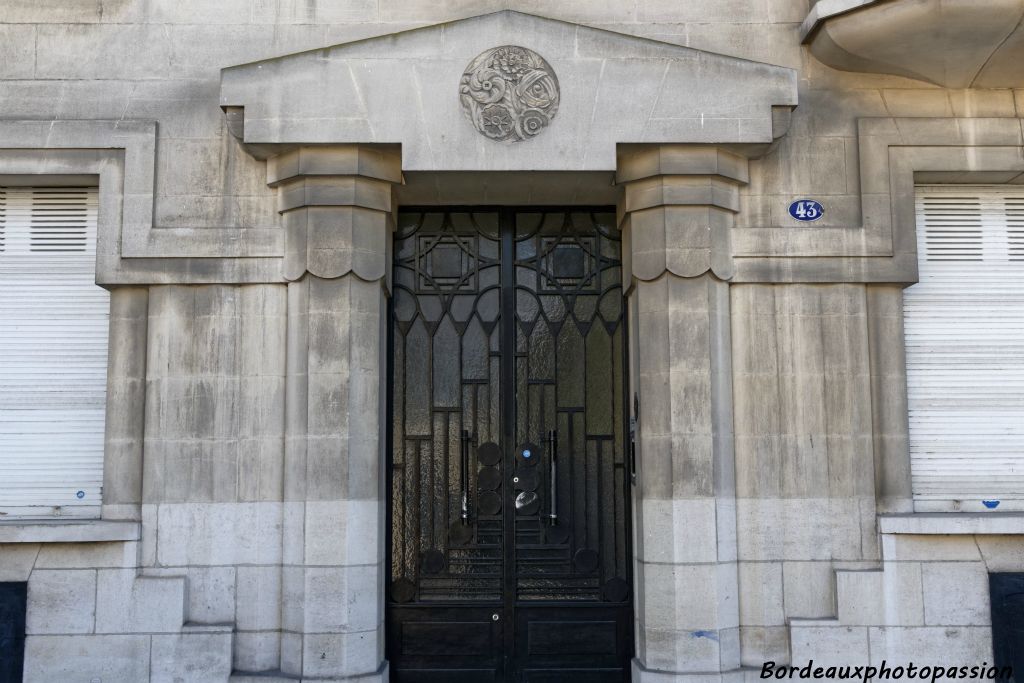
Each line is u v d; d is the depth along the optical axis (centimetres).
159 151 733
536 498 782
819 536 717
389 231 766
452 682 762
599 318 799
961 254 775
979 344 765
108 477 716
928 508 746
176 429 715
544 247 806
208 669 689
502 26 722
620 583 774
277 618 702
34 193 767
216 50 747
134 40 746
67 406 750
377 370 721
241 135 709
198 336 722
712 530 698
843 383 730
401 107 712
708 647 688
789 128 749
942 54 719
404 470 782
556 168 712
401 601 770
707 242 721
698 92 719
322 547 688
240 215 729
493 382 792
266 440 714
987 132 750
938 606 705
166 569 704
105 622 694
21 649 691
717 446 712
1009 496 749
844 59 740
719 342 724
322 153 712
